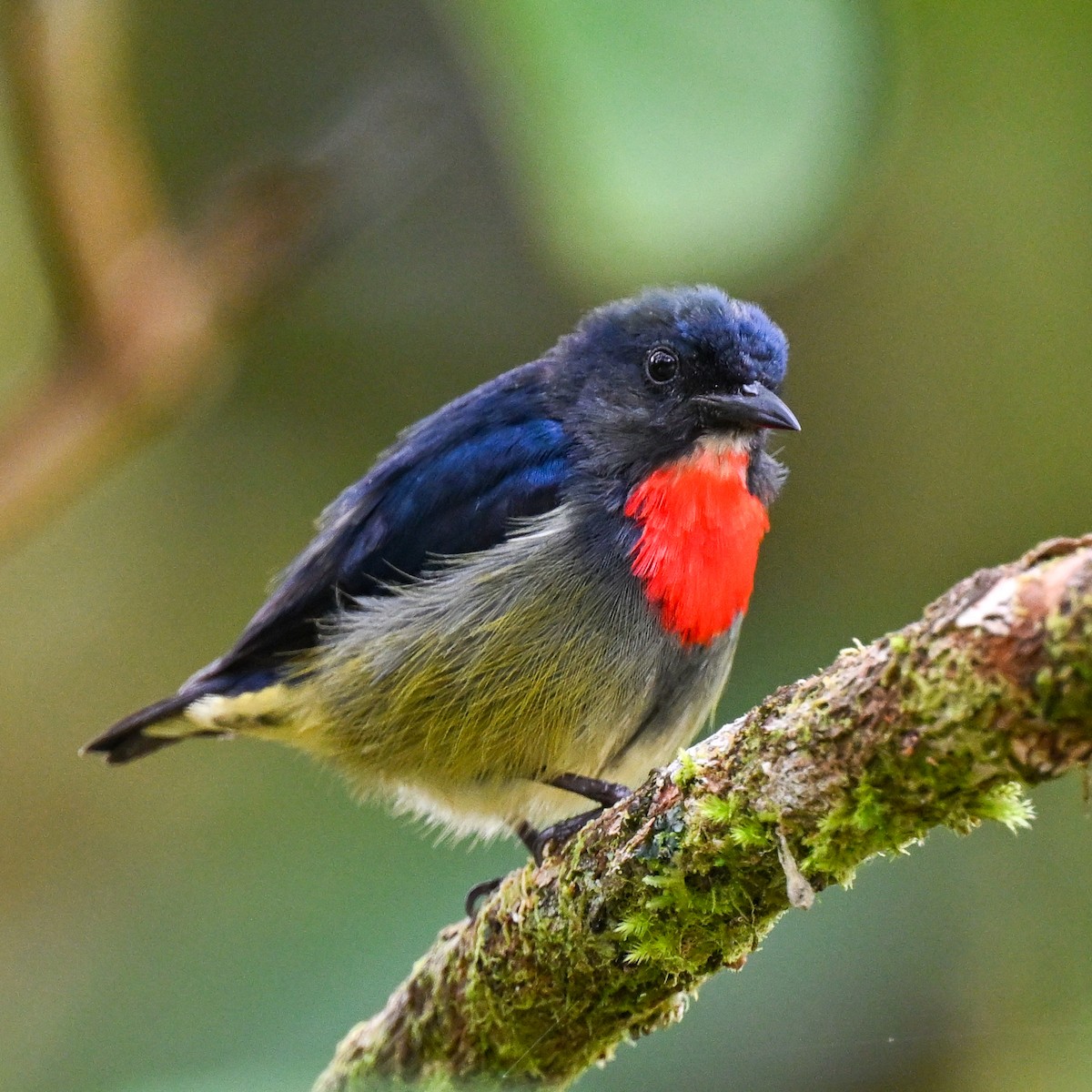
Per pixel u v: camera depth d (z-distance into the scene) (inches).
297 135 607.2
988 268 538.6
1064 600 195.3
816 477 538.3
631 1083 375.2
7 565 598.5
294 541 597.9
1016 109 510.3
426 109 378.9
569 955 271.4
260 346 595.5
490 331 596.7
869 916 398.3
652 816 251.9
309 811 437.1
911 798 218.5
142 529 604.4
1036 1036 396.8
